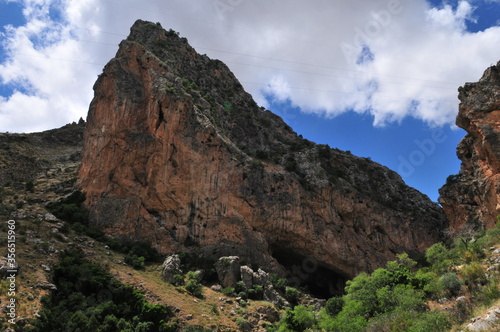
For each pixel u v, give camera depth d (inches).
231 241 2393.0
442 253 1555.1
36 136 4200.3
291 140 3745.1
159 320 1587.1
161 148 2527.1
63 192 2677.2
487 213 2149.4
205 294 1967.3
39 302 1476.4
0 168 3107.8
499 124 2076.8
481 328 864.9
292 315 1625.2
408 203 3238.2
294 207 2600.9
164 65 2883.9
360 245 2760.8
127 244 2278.5
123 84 2787.9
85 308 1573.6
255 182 2610.7
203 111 2847.0
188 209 2452.0
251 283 2127.2
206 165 2551.7
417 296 1214.3
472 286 1164.5
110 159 2576.3
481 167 2215.8
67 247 2001.7
